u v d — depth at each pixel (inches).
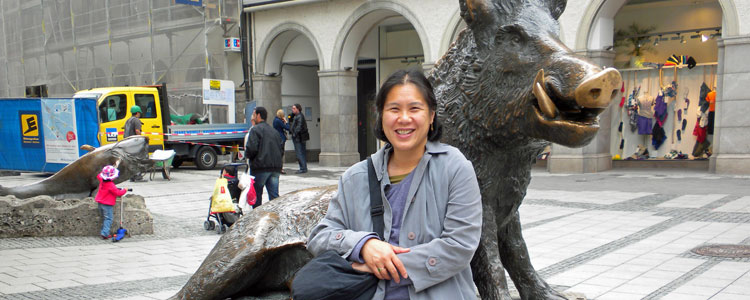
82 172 333.1
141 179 568.1
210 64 767.7
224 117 749.9
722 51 500.4
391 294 81.1
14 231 305.7
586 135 90.7
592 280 201.5
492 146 109.0
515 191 115.0
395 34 743.7
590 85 85.2
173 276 224.4
